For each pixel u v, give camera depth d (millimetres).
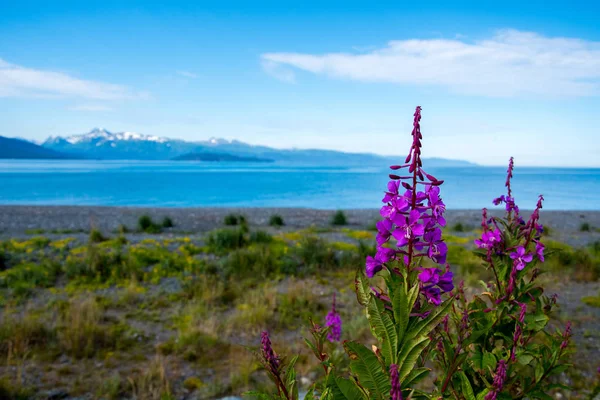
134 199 55500
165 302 9406
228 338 7645
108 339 7359
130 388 5957
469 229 22047
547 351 2648
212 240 13992
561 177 199125
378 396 1587
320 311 8898
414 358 1581
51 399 5617
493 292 2777
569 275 11633
